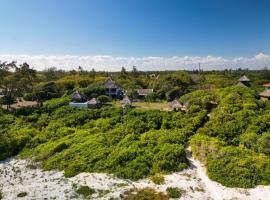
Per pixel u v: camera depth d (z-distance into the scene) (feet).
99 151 120.16
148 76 361.71
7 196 87.45
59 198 84.99
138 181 96.58
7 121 171.32
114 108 186.50
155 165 106.52
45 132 153.38
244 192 86.58
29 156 126.72
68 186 93.50
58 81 301.84
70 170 106.22
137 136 136.46
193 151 118.32
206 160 108.58
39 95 247.70
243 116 144.46
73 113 182.19
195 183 93.66
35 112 189.47
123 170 103.24
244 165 98.73
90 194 87.10
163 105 208.44
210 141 122.21
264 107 160.45
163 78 267.80
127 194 86.58
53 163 114.21
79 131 151.33
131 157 111.86
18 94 218.79
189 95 196.03
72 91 258.98
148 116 162.50
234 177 94.17
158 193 86.99
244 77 233.96
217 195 85.30
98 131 150.82
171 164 105.40
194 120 150.20
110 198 84.02
